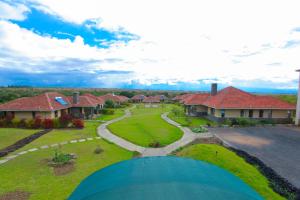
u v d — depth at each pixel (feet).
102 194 15.99
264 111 119.55
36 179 43.70
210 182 17.44
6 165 52.01
